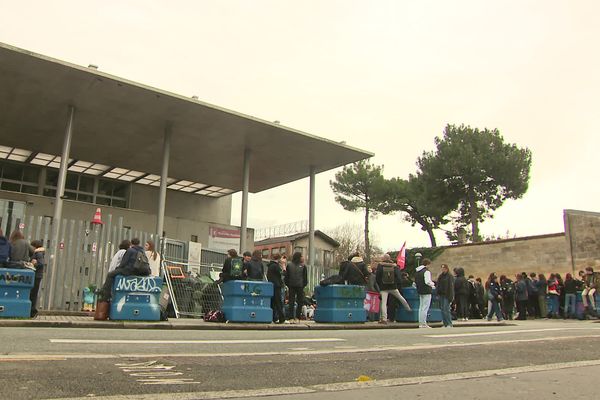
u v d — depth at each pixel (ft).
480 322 54.13
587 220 80.12
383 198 138.31
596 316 64.13
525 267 89.25
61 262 45.14
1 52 50.24
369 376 17.24
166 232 94.27
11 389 13.30
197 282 48.55
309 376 16.93
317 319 44.80
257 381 15.80
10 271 33.73
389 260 45.29
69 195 94.38
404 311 48.39
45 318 35.73
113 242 48.21
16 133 74.13
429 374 17.92
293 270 43.21
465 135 124.06
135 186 101.65
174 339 26.86
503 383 16.33
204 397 13.33
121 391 13.69
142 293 36.65
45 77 55.42
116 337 26.63
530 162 122.31
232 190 104.37
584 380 17.08
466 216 127.65
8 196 80.07
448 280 46.55
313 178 84.17
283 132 69.31
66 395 12.99
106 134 73.36
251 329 37.37
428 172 124.67
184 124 67.87
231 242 102.94
